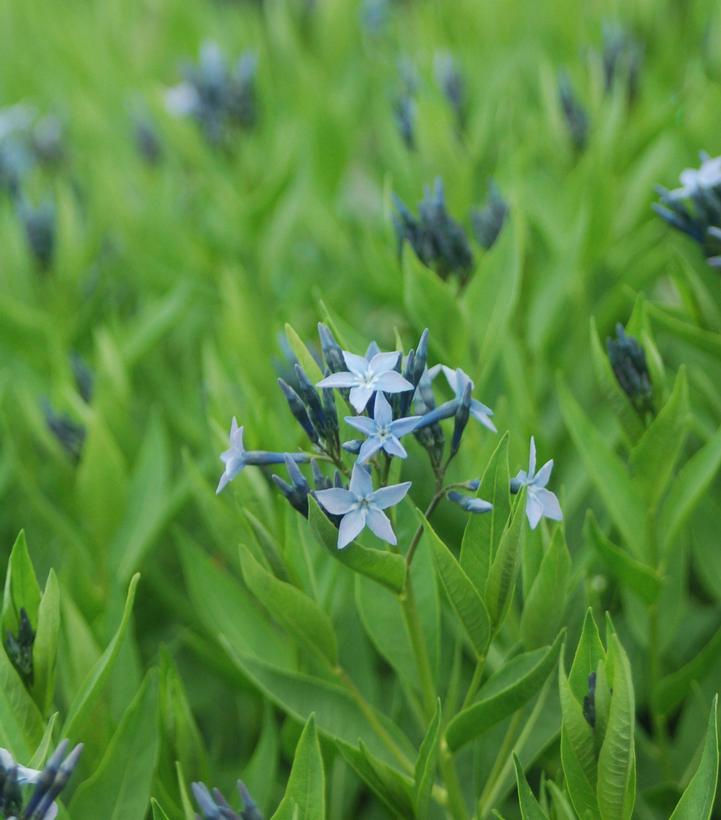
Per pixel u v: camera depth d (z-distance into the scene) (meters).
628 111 0.67
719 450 0.49
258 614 0.53
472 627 0.45
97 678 0.45
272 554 0.48
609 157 0.62
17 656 0.46
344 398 0.47
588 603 0.50
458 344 0.53
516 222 0.53
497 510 0.45
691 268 0.54
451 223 0.54
